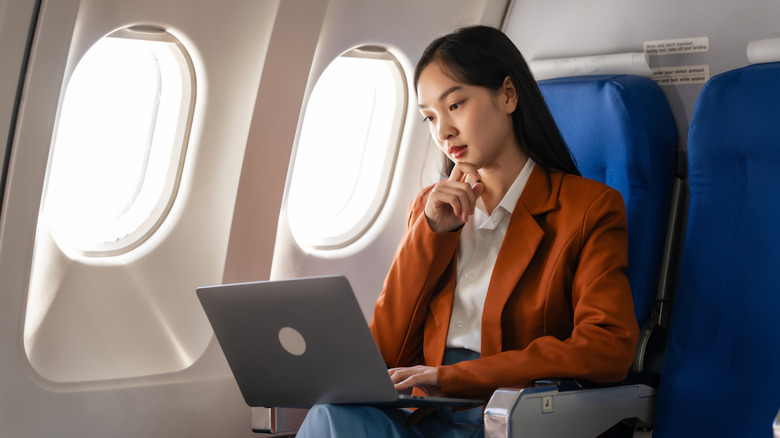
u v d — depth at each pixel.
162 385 2.53
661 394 2.02
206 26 2.40
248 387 1.89
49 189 2.44
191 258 2.63
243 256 2.61
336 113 2.94
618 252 1.91
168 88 2.56
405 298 2.06
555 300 1.91
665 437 1.98
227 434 2.65
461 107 1.94
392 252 2.98
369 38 2.68
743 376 1.92
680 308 2.06
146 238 2.65
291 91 2.52
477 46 1.95
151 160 2.64
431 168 2.96
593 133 2.27
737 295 1.97
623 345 1.79
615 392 1.90
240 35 2.46
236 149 2.55
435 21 2.81
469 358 1.99
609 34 2.53
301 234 2.83
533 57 2.75
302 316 1.66
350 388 1.71
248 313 1.74
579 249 1.92
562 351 1.77
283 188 2.63
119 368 2.47
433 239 2.03
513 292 1.95
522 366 1.77
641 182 2.19
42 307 2.42
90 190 2.59
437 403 1.70
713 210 2.04
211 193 2.62
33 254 2.30
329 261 2.85
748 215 1.98
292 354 1.74
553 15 2.70
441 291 2.07
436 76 1.95
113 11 2.23
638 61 2.37
